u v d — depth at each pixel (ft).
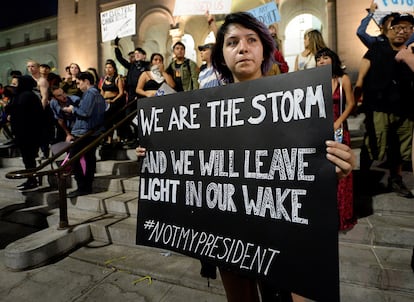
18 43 57.36
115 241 9.89
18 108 13.60
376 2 9.71
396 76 8.43
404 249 7.19
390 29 8.50
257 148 3.51
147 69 15.46
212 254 3.76
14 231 11.50
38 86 15.64
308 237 3.09
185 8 10.01
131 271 8.18
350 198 7.69
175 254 8.90
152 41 40.11
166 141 4.29
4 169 17.49
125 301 6.94
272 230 3.35
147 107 4.48
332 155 2.97
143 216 4.45
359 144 12.47
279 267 3.25
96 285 7.64
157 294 7.16
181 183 4.13
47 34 54.39
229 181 3.71
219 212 3.78
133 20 13.19
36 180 14.37
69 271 8.36
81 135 12.37
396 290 6.30
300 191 3.19
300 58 11.25
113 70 16.58
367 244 7.57
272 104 3.41
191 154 4.05
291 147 3.26
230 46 3.81
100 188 13.17
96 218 10.91
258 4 32.50
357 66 24.32
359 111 9.57
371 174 9.55
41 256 8.67
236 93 3.68
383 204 8.44
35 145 14.16
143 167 4.53
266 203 3.42
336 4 25.21
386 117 8.58
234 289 4.18
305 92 3.18
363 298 6.25
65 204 10.05
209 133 3.89
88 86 12.78
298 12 31.60
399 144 8.54
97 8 37.22
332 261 2.92
